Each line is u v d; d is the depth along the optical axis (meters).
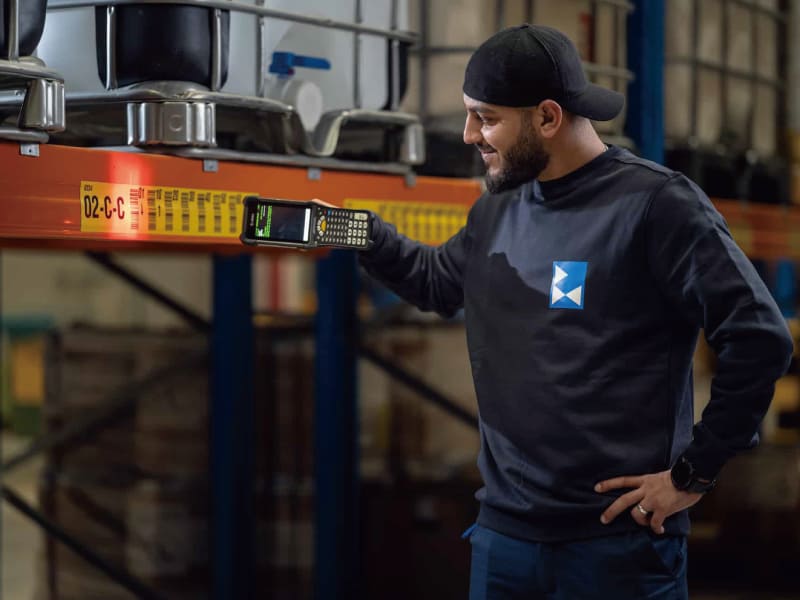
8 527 7.01
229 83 2.65
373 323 4.49
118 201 2.46
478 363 2.41
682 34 3.98
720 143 4.18
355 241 2.48
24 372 10.52
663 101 3.82
